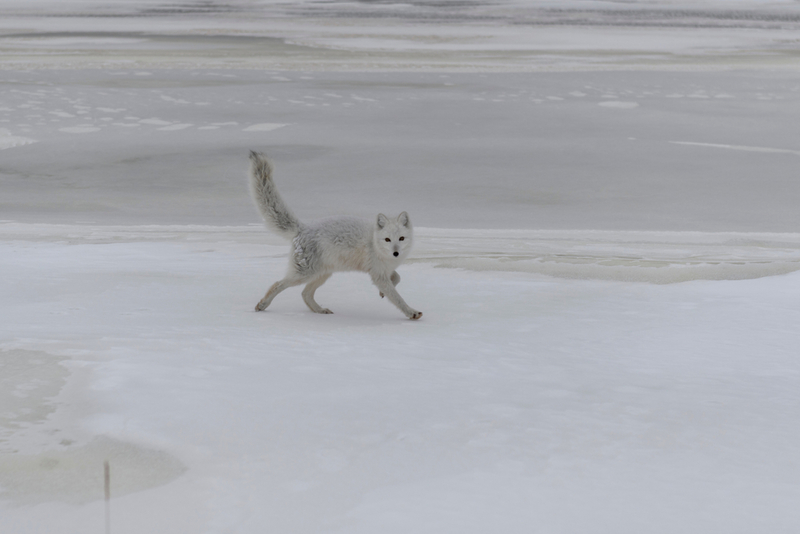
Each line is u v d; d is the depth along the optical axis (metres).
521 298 9.34
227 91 33.69
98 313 7.82
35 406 4.63
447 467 3.96
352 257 8.20
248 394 4.99
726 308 8.71
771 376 6.00
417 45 54.81
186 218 18.03
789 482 3.88
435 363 6.14
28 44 52.22
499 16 86.44
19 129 26.88
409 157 24.44
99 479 3.65
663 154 24.83
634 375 5.95
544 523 3.33
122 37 59.06
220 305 8.57
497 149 25.45
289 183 21.70
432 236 15.45
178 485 3.62
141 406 4.66
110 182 21.53
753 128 28.34
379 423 4.58
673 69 42.22
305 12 92.94
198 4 107.06
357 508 3.43
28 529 3.13
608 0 112.00
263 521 3.27
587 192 20.83
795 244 14.67
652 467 4.05
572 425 4.69
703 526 3.34
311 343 6.73
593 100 33.28
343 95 33.53
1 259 11.56
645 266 11.57
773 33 67.94
